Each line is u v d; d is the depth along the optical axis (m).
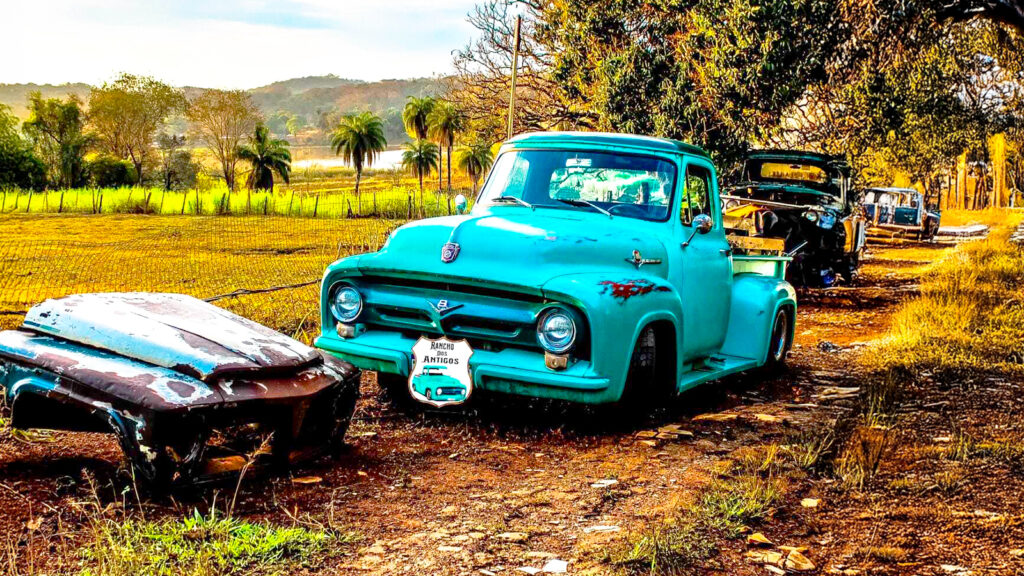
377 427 5.57
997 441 5.35
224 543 3.38
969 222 47.34
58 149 113.56
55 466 4.38
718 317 6.68
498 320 5.21
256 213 50.72
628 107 16.64
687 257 6.11
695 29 15.98
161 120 123.56
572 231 5.58
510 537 3.71
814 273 14.38
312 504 4.07
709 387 7.23
